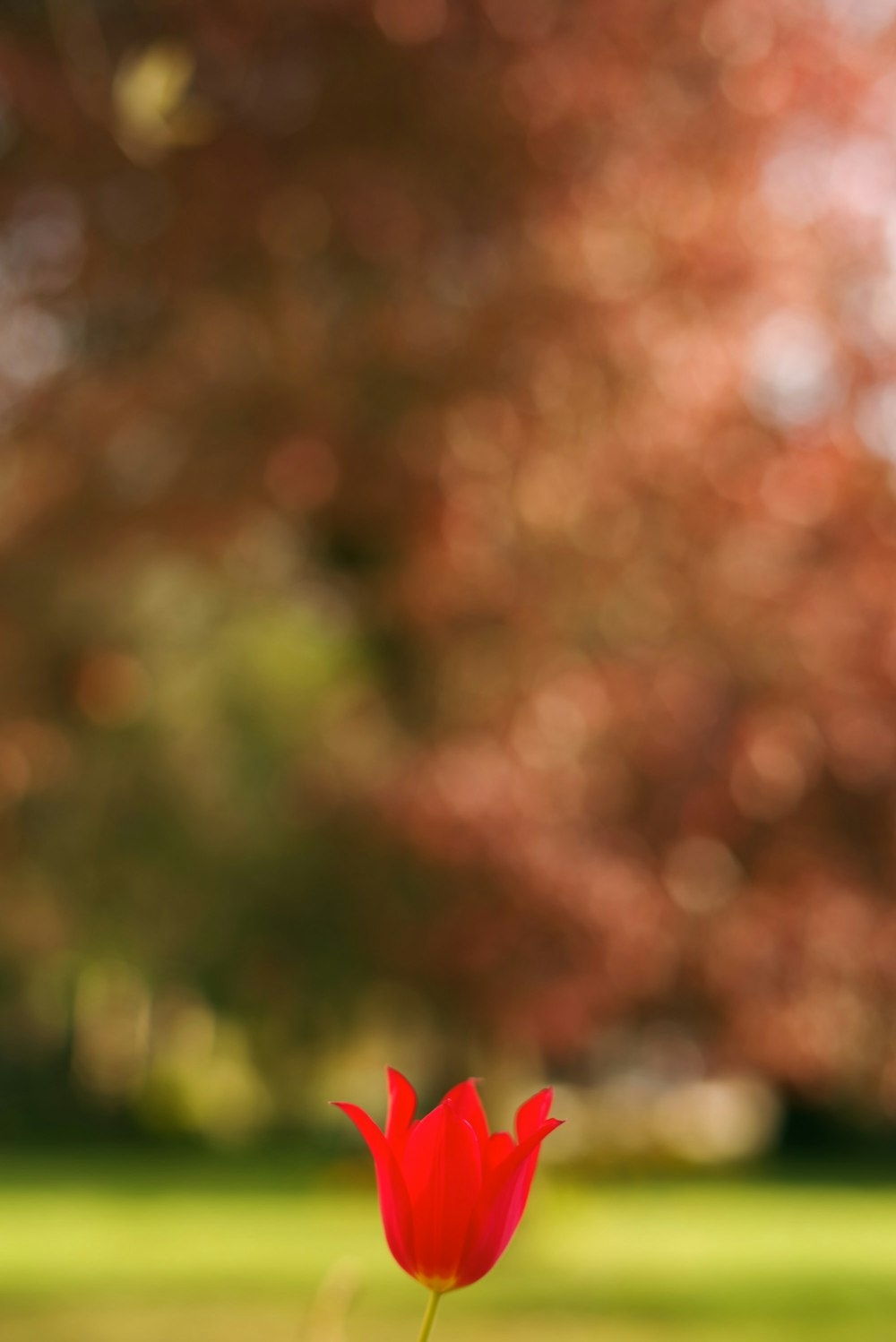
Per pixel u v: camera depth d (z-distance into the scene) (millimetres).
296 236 10570
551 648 10406
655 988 9922
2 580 10945
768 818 10344
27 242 10898
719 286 10656
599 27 10477
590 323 10125
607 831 10203
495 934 9680
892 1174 22062
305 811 10805
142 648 15766
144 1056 32750
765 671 10477
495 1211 1771
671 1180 20266
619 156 10586
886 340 11281
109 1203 17250
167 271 10562
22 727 11336
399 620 11078
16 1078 27859
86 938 22422
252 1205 17062
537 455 10234
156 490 10703
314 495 10461
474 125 10234
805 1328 10141
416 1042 25500
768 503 10578
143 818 19297
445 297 10656
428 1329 1771
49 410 10656
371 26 10188
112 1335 9836
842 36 11430
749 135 10867
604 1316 10453
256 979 16562
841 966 10133
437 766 9852
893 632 10562
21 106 10211
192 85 10148
